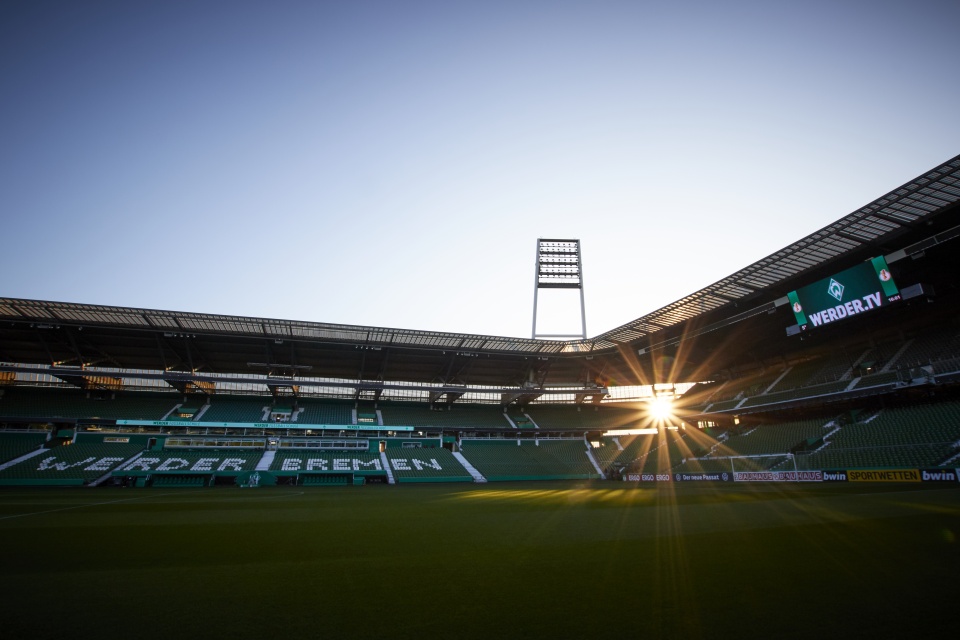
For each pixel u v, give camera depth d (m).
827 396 38.62
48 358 46.56
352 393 56.84
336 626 5.30
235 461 44.56
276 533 12.34
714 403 52.09
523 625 5.24
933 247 31.61
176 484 40.16
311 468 45.53
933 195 26.48
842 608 5.49
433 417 57.03
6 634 5.09
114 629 5.25
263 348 48.94
